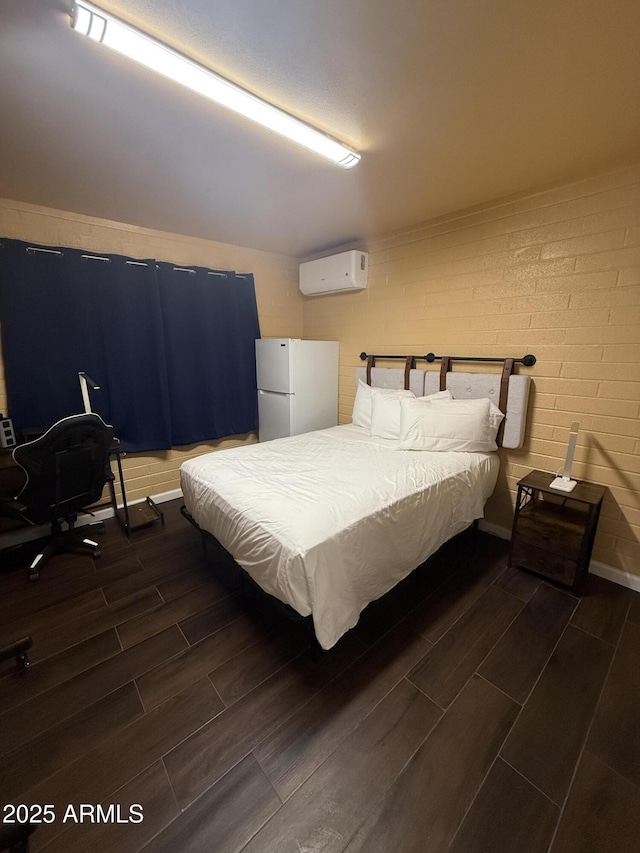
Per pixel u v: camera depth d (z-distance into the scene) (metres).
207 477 2.04
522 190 2.21
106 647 1.67
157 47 1.10
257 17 1.03
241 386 3.59
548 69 1.23
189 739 1.27
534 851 0.98
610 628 1.76
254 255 3.58
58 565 2.30
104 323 2.71
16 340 2.39
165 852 0.98
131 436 2.98
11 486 2.26
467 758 1.20
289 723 1.32
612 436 2.05
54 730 1.30
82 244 2.61
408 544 1.78
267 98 1.38
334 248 3.51
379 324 3.25
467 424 2.38
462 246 2.56
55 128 1.54
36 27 1.03
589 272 2.03
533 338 2.30
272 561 1.44
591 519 1.93
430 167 1.92
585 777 1.15
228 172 1.96
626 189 1.86
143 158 1.80
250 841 1.00
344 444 2.65
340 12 1.01
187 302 3.14
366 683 1.48
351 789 1.12
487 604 1.93
